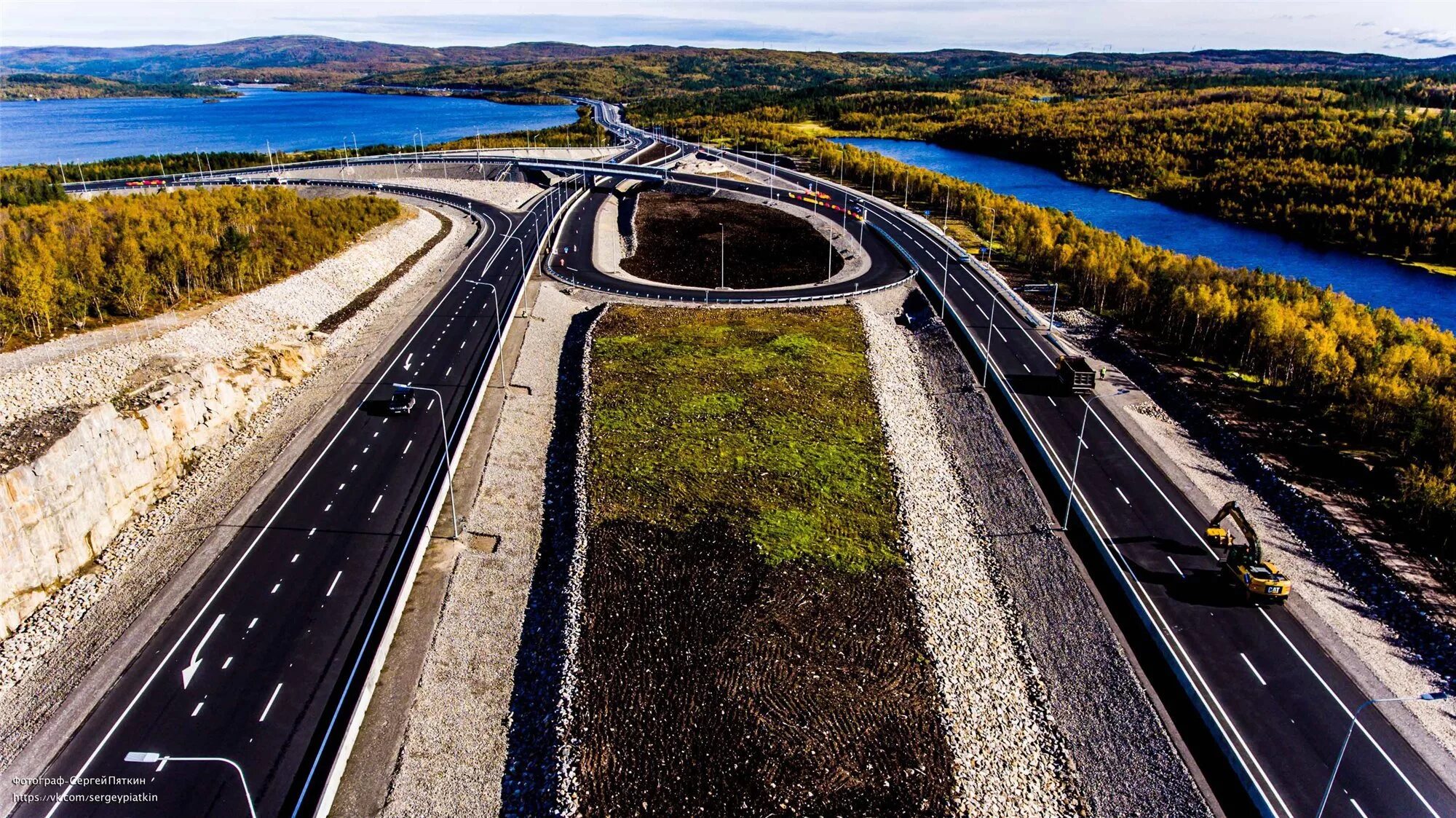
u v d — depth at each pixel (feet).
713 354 292.61
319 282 341.21
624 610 170.09
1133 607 169.99
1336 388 236.43
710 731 141.79
